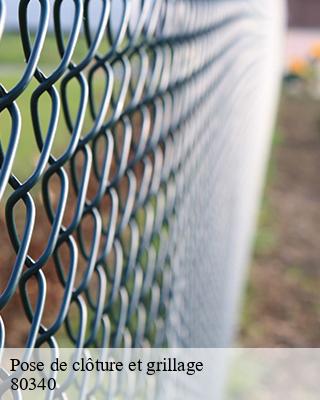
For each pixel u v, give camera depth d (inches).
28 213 30.3
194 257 84.6
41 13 30.0
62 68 32.3
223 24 100.1
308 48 930.1
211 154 94.6
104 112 40.1
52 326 35.3
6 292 29.3
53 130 31.7
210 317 103.5
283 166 414.6
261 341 184.7
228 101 114.4
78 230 42.1
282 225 295.3
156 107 58.2
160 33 56.9
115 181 48.1
